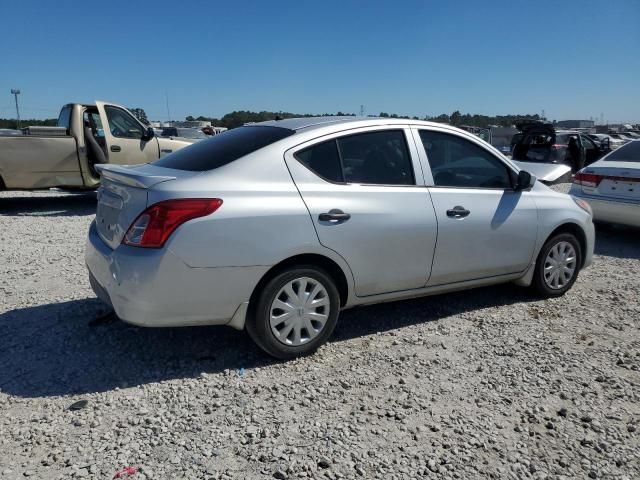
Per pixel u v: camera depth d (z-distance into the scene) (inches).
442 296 212.1
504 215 189.0
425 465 110.8
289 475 106.9
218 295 141.3
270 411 129.4
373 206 160.6
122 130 425.7
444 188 177.6
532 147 690.2
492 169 193.6
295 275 150.2
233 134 175.3
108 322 179.6
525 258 198.1
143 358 155.9
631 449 117.0
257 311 146.9
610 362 157.4
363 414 128.8
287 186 149.9
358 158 163.9
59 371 147.8
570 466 111.3
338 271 159.8
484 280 191.5
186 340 167.6
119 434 119.5
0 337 168.1
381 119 174.1
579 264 216.7
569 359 158.9
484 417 128.3
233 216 139.9
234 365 152.4
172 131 1123.9
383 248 162.7
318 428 122.6
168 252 134.8
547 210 201.8
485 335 175.6
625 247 311.4
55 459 110.7
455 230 176.6
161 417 126.1
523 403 134.7
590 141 780.0
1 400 132.9
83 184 415.5
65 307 193.5
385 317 189.8
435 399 135.9
